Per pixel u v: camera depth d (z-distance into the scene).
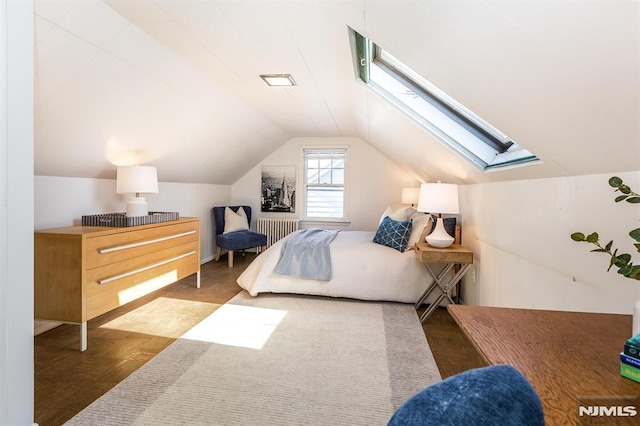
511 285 2.21
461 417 0.36
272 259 3.58
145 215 3.00
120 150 2.97
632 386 0.71
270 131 4.98
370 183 5.76
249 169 6.03
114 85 2.29
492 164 2.39
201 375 1.99
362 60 2.26
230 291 3.71
